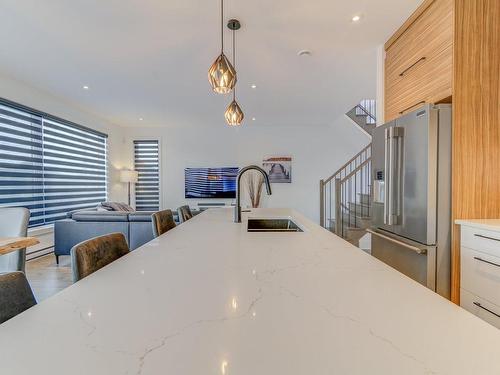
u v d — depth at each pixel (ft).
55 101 15.31
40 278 11.19
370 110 19.95
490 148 6.47
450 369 1.35
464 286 6.20
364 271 2.95
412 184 7.00
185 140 22.81
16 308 2.40
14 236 6.85
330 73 11.69
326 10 7.50
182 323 1.82
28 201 13.71
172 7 7.35
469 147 6.43
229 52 9.83
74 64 10.89
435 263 6.49
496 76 6.44
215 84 6.72
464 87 6.40
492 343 1.58
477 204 6.43
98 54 10.05
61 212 15.92
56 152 15.57
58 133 15.76
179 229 5.80
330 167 22.50
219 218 7.73
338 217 14.71
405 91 8.24
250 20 7.92
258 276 2.78
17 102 12.84
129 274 2.85
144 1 7.13
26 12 7.61
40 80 12.62
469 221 6.08
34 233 13.69
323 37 8.86
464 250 6.21
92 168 18.86
